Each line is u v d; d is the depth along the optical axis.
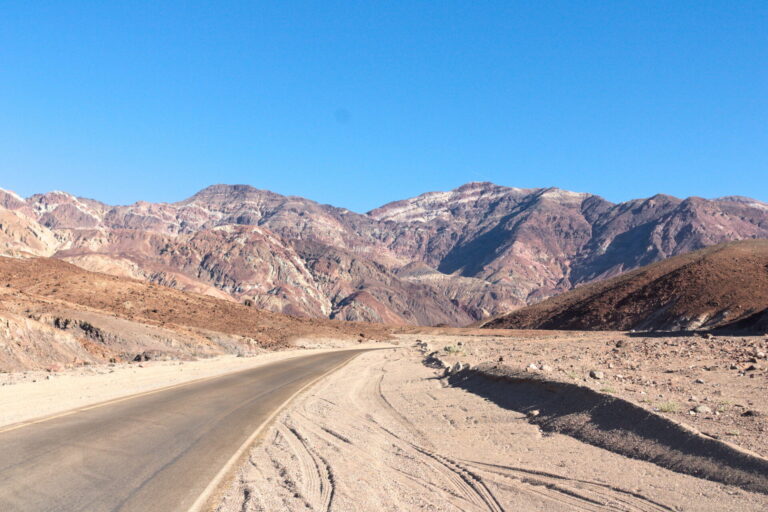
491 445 11.35
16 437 10.66
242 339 50.84
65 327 35.88
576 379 15.85
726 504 7.10
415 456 10.62
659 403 11.88
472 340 70.12
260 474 9.12
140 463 9.39
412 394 19.05
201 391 19.14
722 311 72.44
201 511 7.32
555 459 9.87
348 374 28.19
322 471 9.42
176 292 73.81
